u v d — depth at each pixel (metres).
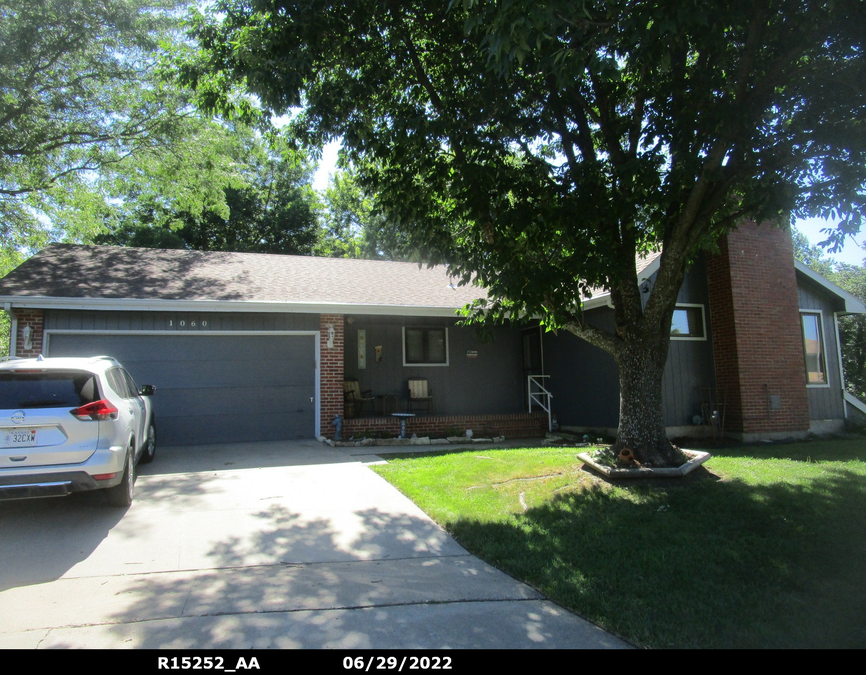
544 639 3.72
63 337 10.45
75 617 3.98
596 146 9.47
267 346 11.68
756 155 7.04
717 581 4.53
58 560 5.09
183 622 3.91
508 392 15.03
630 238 7.96
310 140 8.66
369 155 8.72
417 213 8.46
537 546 5.33
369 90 8.35
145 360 10.91
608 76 6.09
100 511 6.50
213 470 8.70
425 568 5.00
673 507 6.32
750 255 12.59
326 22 7.62
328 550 5.44
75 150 17.97
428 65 8.86
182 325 11.16
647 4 5.68
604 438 12.24
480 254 7.92
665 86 7.28
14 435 5.48
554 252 7.69
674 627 3.80
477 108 7.80
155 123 16.89
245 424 11.45
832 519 5.86
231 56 7.79
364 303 12.02
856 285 26.44
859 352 21.38
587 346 13.14
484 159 7.63
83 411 5.69
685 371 12.45
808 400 13.47
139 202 24.45
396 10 7.94
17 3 14.34
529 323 15.10
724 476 7.62
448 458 9.51
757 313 12.47
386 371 14.02
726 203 8.48
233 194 29.91
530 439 13.07
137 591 4.44
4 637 3.69
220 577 4.75
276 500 7.08
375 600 4.31
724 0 6.03
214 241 30.92
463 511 6.51
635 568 4.79
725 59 7.54
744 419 12.00
